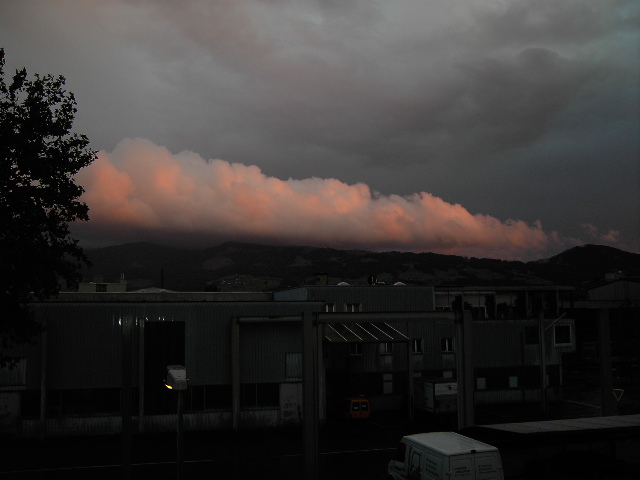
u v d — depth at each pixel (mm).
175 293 63781
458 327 26359
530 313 69875
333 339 46625
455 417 45438
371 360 51938
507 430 21969
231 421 43375
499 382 53438
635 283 99125
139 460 33844
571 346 55094
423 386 47125
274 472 30859
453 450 19375
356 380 51250
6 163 25797
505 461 24891
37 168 25969
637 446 24766
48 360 40969
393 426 44562
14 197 26172
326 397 50062
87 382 41469
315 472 23391
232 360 43531
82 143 28516
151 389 42375
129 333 21922
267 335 45156
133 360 42125
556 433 21703
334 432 42156
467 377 26188
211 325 44219
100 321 42156
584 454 22953
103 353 41938
